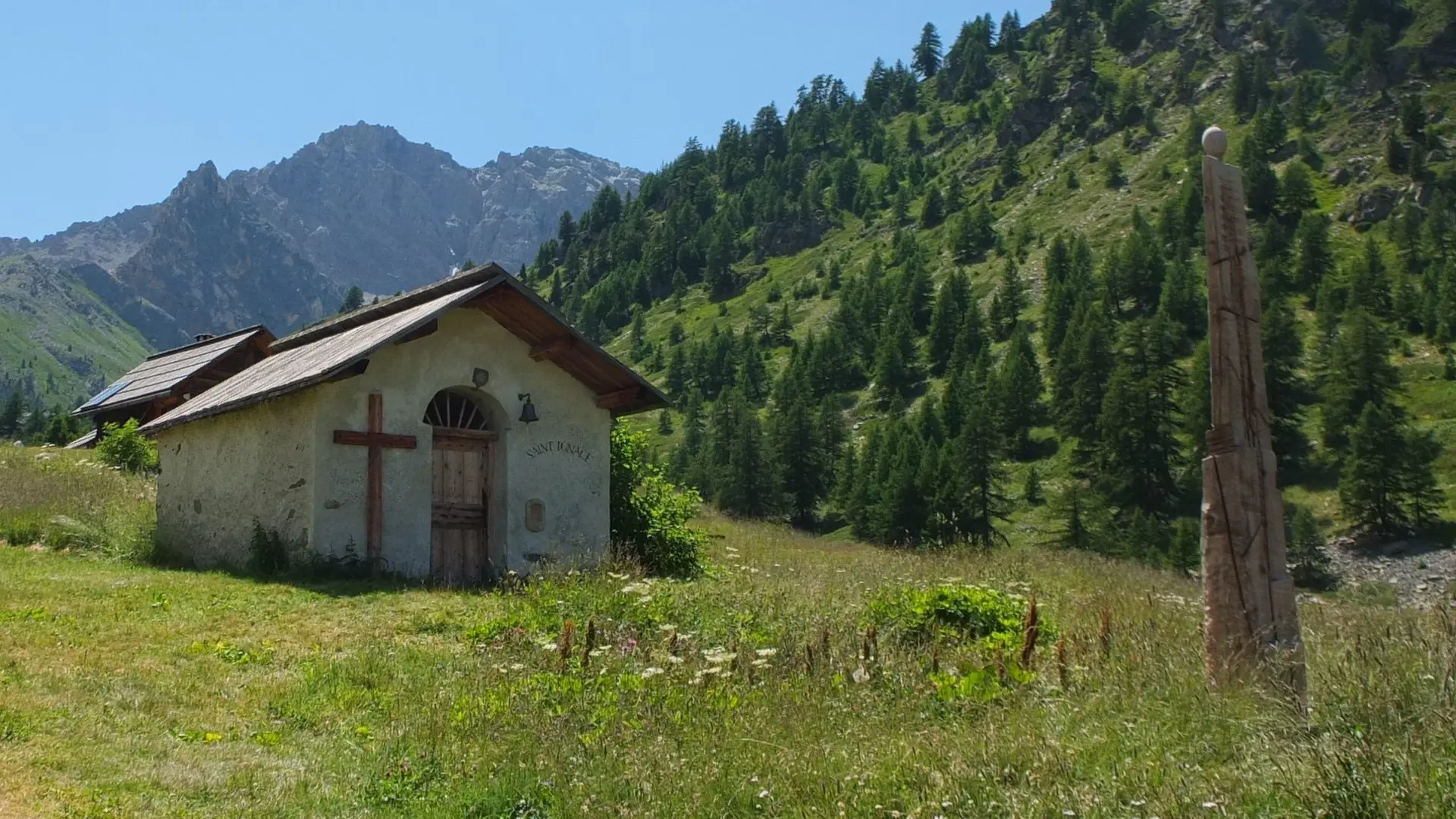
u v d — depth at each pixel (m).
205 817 7.36
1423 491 64.00
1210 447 8.55
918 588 14.06
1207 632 8.46
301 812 7.60
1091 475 83.06
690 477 96.38
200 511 19.72
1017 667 9.58
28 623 12.27
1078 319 106.06
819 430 94.38
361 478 17.25
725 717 8.98
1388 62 152.12
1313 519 60.50
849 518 82.81
